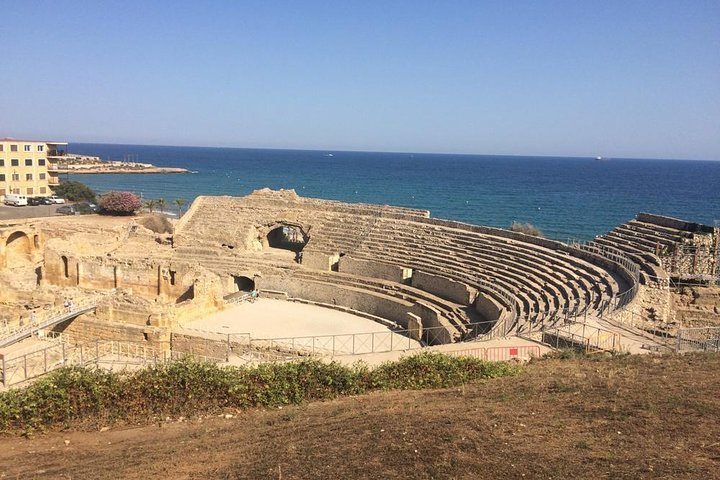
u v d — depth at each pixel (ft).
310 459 54.08
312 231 231.09
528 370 88.89
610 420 58.85
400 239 214.69
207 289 179.01
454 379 88.38
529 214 465.88
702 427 55.42
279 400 82.17
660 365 82.28
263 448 59.41
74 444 68.08
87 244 213.87
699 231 171.73
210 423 74.02
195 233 236.22
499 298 159.33
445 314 164.45
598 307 133.28
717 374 74.28
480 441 55.01
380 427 61.77
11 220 263.08
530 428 58.08
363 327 173.88
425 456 52.16
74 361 135.33
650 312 128.88
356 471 50.24
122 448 64.90
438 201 556.51
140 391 80.18
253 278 211.20
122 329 150.20
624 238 187.83
